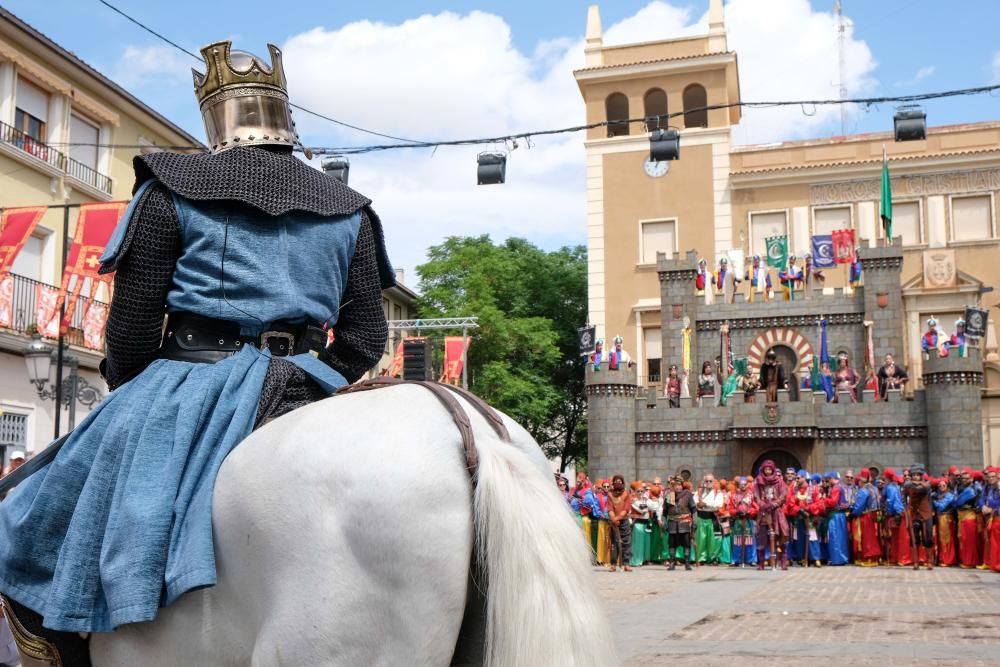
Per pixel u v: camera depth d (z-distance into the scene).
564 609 2.13
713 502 27.83
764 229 54.31
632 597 17.30
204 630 2.56
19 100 27.95
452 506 2.29
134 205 2.88
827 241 44.94
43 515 2.77
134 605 2.50
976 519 25.06
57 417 21.28
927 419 37.47
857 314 43.84
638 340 53.88
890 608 14.92
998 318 50.81
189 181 2.89
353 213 3.17
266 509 2.42
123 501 2.62
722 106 19.97
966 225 52.22
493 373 55.09
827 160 54.09
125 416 2.79
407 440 2.37
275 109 3.19
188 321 2.96
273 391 2.88
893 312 43.19
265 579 2.42
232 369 2.85
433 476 2.30
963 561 25.12
